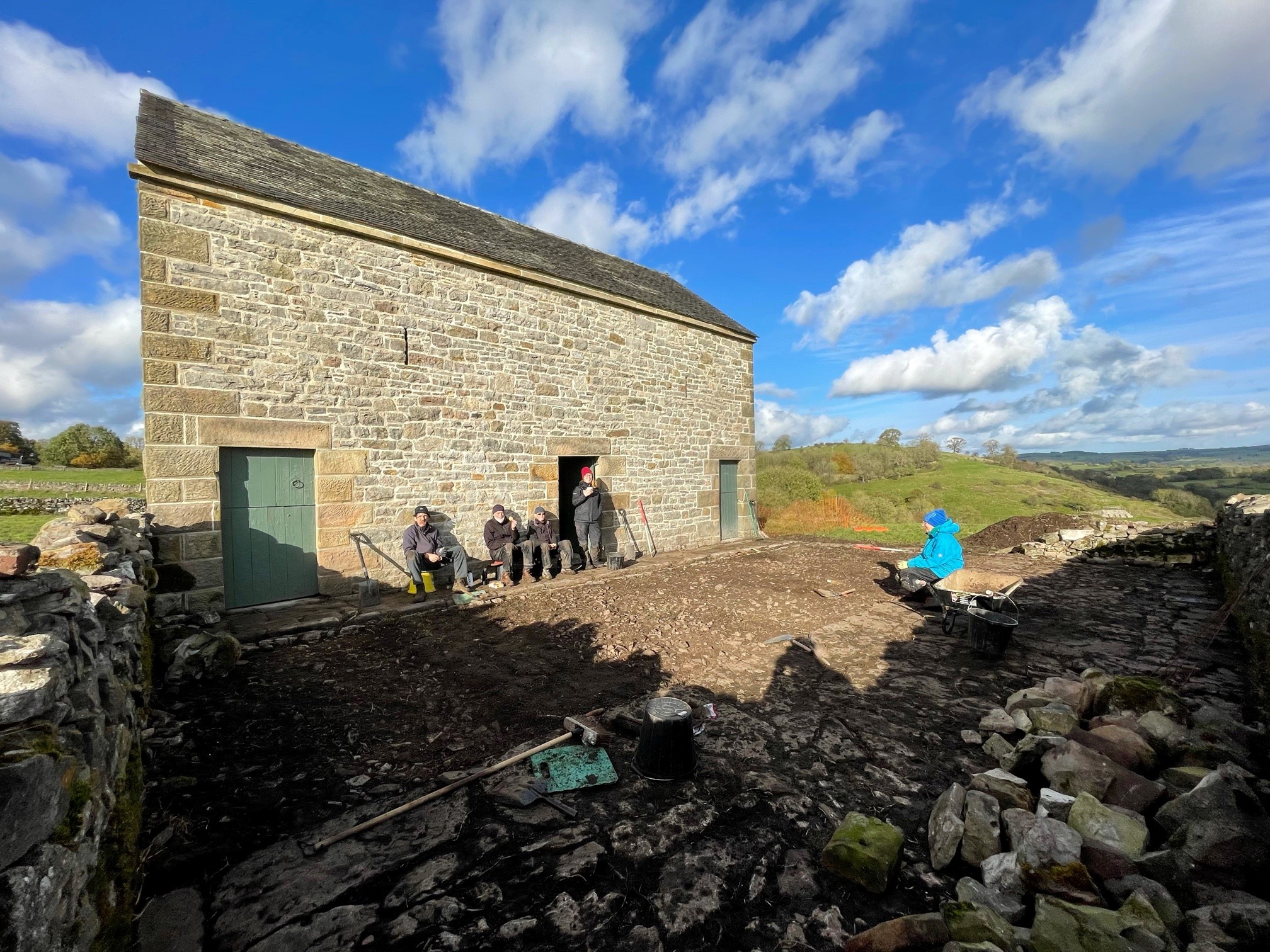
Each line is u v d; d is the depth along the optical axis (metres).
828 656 5.04
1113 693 3.40
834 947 1.95
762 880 2.26
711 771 3.08
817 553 11.18
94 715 1.80
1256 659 4.04
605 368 9.95
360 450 6.84
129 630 2.86
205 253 5.73
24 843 1.20
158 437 5.47
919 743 3.43
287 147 7.89
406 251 7.26
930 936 1.86
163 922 2.01
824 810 2.74
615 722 3.63
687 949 1.94
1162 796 2.43
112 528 3.97
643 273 13.23
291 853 2.41
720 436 12.65
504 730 3.61
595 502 9.13
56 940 1.30
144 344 5.41
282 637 5.25
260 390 6.08
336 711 3.83
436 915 2.07
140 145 5.57
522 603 6.75
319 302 6.50
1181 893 1.96
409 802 2.79
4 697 1.33
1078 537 10.16
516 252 8.88
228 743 3.36
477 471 8.01
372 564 6.95
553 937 1.98
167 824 2.55
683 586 7.86
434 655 4.97
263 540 6.22
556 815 2.68
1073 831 2.18
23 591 1.72
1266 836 1.97
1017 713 3.48
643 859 2.38
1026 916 1.98
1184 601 6.98
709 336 12.30
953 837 2.36
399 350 7.18
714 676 4.57
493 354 8.21
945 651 5.19
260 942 1.94
